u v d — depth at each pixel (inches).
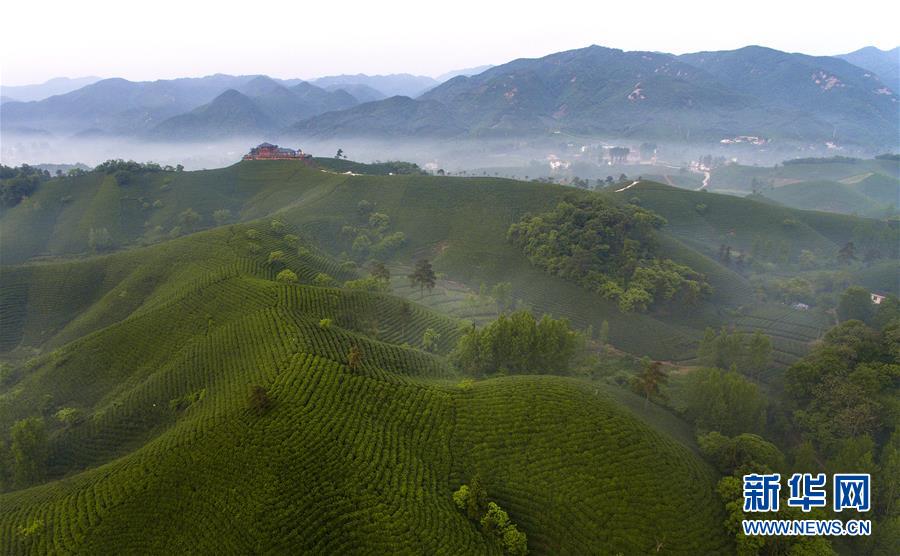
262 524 2356.1
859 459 3253.0
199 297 5012.3
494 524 2556.6
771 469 3181.6
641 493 2770.7
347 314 4906.5
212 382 3782.0
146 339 4630.9
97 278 6574.8
